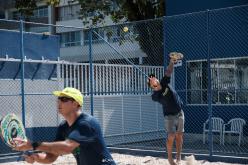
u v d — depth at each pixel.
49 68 14.26
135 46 20.00
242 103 14.37
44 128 13.95
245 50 14.21
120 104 15.27
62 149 4.10
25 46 13.72
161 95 9.77
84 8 23.27
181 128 9.95
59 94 4.30
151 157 12.23
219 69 14.84
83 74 14.52
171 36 15.72
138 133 15.56
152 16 22.11
